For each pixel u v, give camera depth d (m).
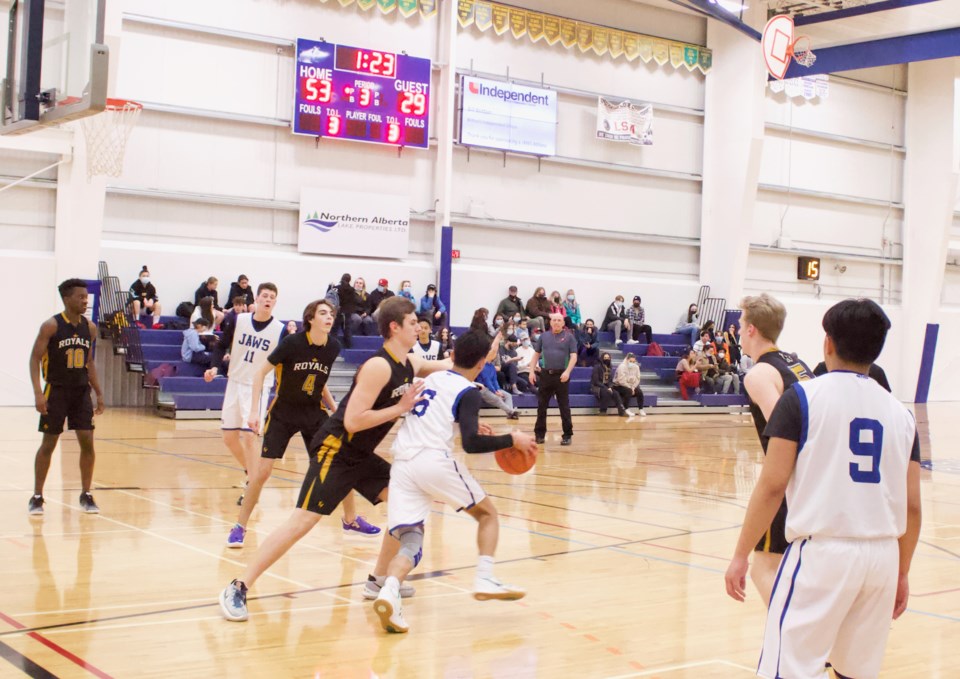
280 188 17.62
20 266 15.45
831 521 2.63
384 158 18.53
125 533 6.17
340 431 4.45
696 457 11.94
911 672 3.96
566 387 13.02
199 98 16.89
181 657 3.79
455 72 19.12
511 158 19.94
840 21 18.94
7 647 3.83
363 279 17.92
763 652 2.71
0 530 6.13
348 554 5.77
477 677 3.69
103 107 6.25
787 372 3.72
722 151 21.83
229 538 5.82
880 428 2.68
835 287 24.39
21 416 13.97
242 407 6.79
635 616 4.63
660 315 21.72
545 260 20.45
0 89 7.54
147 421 13.84
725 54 21.73
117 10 15.20
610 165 20.92
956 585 5.56
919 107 24.64
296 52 17.33
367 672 3.70
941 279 24.66
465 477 4.34
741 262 21.75
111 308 16.00
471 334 4.40
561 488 8.97
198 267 16.84
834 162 24.05
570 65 20.45
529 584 5.22
